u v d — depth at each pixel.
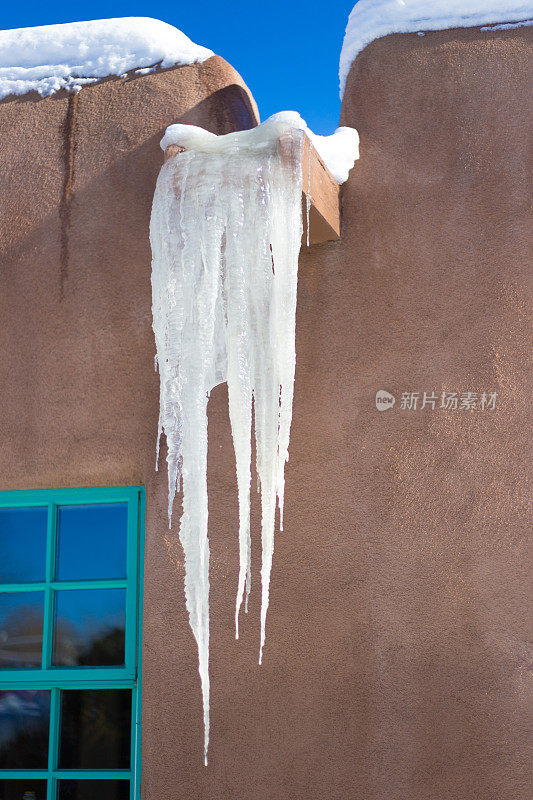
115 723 3.87
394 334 3.85
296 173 3.30
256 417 3.37
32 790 3.88
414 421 3.75
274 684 3.64
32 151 4.45
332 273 3.97
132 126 4.36
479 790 3.38
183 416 3.35
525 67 3.97
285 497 3.81
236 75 4.45
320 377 3.89
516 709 3.41
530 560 3.53
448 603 3.56
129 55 4.49
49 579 4.07
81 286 4.22
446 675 3.50
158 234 3.47
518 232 3.82
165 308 3.46
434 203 3.93
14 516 4.24
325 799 3.49
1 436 4.14
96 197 4.30
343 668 3.59
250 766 3.59
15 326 4.25
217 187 3.36
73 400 4.12
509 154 3.90
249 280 3.36
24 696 4.00
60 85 4.54
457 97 4.00
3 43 4.70
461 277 3.83
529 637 3.46
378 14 4.16
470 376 3.74
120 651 3.95
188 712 3.69
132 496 4.07
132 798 3.76
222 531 3.86
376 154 4.03
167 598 3.82
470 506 3.63
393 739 3.49
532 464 3.61
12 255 4.34
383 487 3.72
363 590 3.64
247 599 3.60
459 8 4.10
